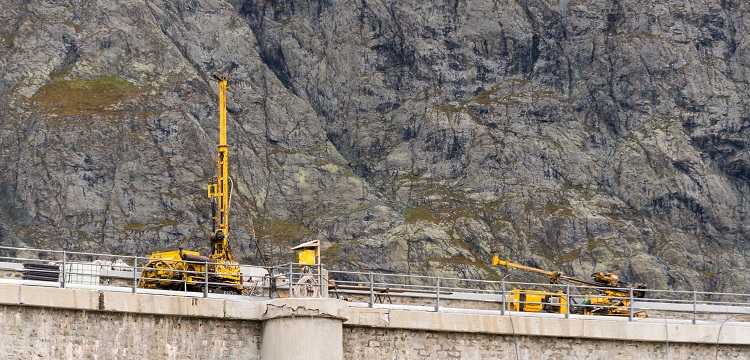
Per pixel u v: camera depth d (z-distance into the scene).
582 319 45.44
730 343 46.41
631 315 46.59
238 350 41.31
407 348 43.44
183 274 45.53
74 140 121.94
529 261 119.81
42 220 118.56
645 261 120.31
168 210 119.69
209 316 41.00
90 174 120.50
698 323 47.12
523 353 44.72
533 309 51.53
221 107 59.84
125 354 39.81
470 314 44.25
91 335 39.50
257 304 41.62
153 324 40.34
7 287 38.62
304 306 41.19
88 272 45.59
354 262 118.81
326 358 41.22
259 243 117.06
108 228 117.88
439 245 120.25
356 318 42.81
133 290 40.31
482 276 117.75
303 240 120.75
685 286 120.06
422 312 43.69
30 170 120.50
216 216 59.47
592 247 121.19
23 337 38.69
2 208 119.88
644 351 45.94
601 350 45.53
